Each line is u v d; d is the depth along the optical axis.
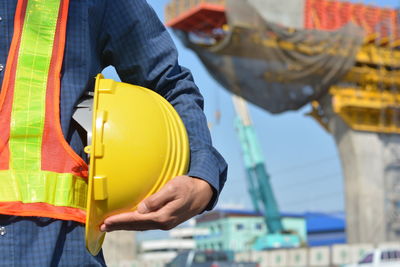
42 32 1.33
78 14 1.38
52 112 1.27
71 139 1.30
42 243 1.21
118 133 1.26
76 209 1.25
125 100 1.31
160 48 1.56
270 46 36.84
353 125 47.16
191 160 1.39
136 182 1.26
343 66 37.69
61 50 1.33
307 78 37.75
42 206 1.21
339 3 44.06
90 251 1.25
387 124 47.94
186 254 21.03
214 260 20.78
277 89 37.78
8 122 1.25
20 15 1.32
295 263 37.44
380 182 47.34
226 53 37.34
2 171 1.22
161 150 1.30
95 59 1.47
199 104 1.55
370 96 47.31
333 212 89.62
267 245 60.22
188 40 41.72
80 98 1.34
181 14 42.16
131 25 1.51
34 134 1.25
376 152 47.72
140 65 1.53
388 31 45.75
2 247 1.18
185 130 1.41
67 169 1.26
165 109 1.40
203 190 1.32
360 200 46.88
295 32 37.06
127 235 37.22
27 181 1.23
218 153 1.44
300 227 88.06
